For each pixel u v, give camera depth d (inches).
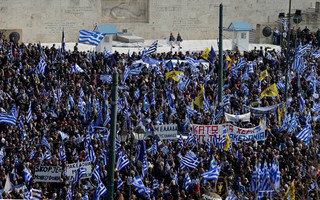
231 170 1157.7
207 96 1737.2
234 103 1667.1
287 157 1248.8
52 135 1352.1
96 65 2041.1
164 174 1170.0
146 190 1042.1
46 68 1907.0
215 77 1920.5
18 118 1476.4
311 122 1518.2
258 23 3191.4
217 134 1301.7
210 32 3115.2
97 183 1082.7
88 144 1245.1
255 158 1232.8
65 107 1566.2
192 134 1302.9
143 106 1574.8
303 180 1163.9
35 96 1617.9
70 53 2148.1
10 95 1638.8
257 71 2123.5
